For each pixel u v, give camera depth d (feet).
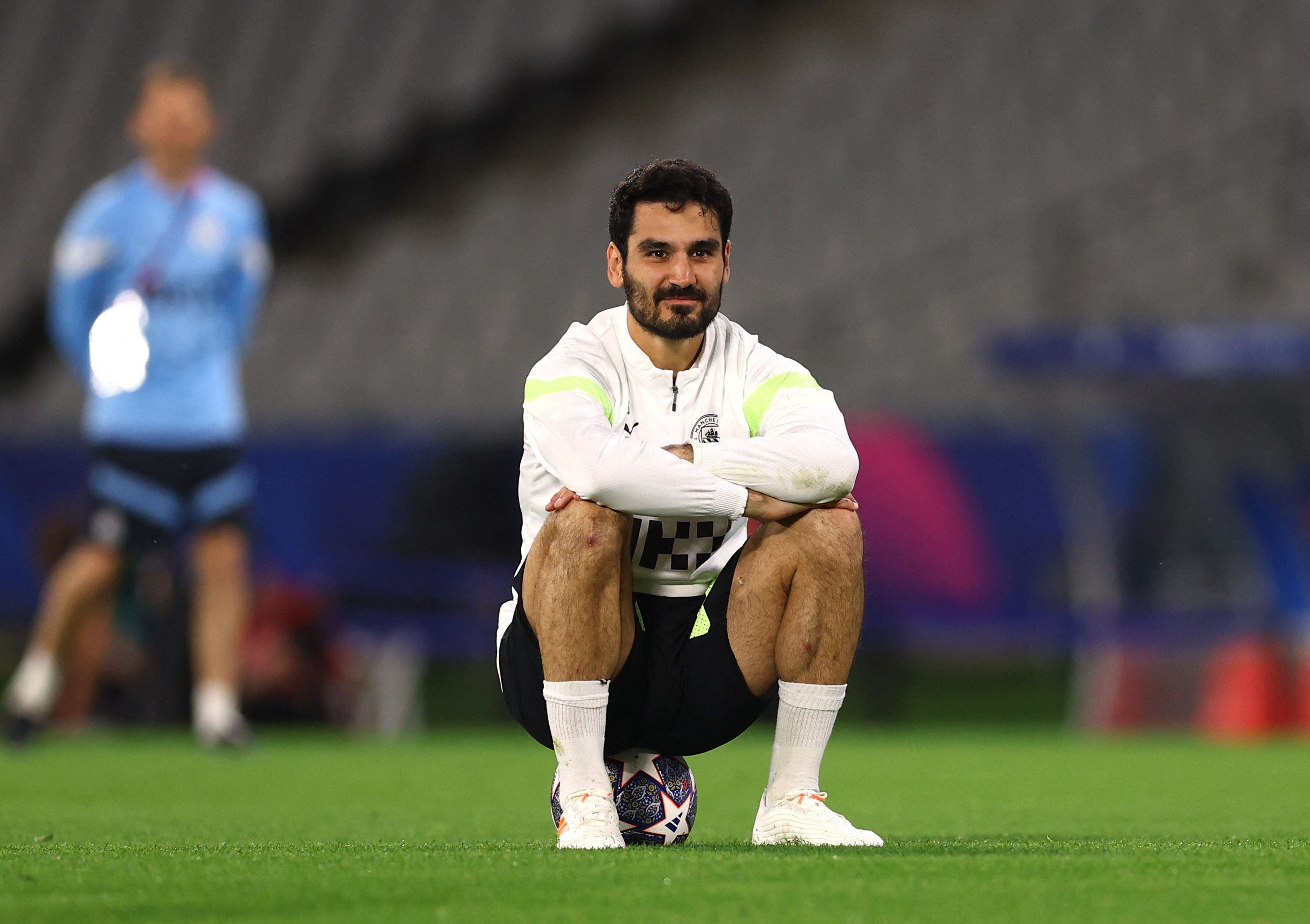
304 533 122.83
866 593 34.04
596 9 207.62
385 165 201.98
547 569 32.27
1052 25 198.80
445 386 171.63
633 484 31.78
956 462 114.73
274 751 84.79
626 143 201.67
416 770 71.82
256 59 209.87
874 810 50.44
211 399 80.53
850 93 199.62
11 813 48.93
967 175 187.01
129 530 79.66
